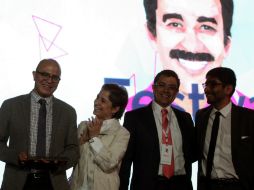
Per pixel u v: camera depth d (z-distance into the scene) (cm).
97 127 265
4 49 374
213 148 284
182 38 403
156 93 296
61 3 389
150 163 286
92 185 259
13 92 371
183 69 399
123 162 288
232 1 412
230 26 409
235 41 408
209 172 282
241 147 280
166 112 297
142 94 390
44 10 386
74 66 384
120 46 393
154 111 299
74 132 260
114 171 267
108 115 274
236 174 279
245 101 399
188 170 295
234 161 278
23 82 374
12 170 243
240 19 411
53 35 384
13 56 375
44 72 249
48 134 252
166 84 293
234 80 291
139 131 292
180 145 294
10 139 247
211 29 407
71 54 385
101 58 389
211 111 296
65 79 381
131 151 291
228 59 406
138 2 400
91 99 383
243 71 405
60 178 249
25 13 382
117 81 388
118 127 272
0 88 370
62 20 388
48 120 254
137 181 287
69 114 261
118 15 396
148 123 293
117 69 390
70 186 265
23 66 376
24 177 241
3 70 372
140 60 394
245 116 286
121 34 395
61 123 255
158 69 396
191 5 408
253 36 410
